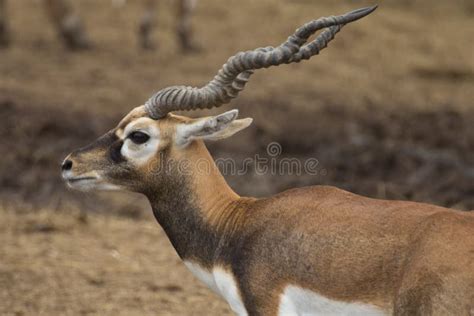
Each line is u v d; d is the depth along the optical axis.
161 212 23.31
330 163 47.78
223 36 71.62
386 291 19.73
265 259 21.25
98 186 23.44
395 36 74.50
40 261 35.22
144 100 56.59
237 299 21.75
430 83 65.00
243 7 77.19
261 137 51.16
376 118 54.84
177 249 23.27
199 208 22.88
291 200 21.75
